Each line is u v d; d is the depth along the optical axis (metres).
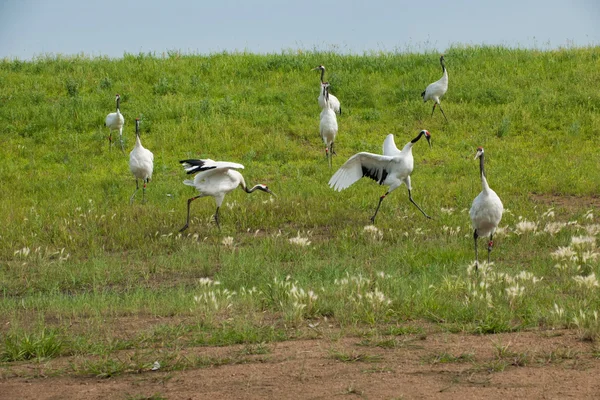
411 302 9.69
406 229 15.20
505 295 9.87
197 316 9.54
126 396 6.58
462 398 6.27
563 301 9.63
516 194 18.66
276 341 8.33
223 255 13.34
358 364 7.29
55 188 19.77
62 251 13.30
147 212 17.00
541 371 6.91
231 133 24.30
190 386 6.79
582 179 19.67
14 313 10.01
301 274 11.70
